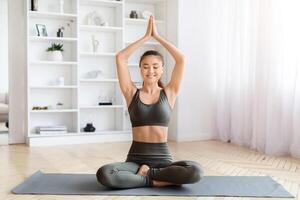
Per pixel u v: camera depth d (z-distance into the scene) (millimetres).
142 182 2691
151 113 2760
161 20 5469
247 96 4641
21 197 2502
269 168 3455
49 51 4961
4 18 4891
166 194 2549
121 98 5270
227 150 4453
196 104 5293
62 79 5031
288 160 3846
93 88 5355
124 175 2623
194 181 2623
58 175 3113
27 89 4773
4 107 4941
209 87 5340
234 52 4828
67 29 5188
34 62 4793
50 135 4836
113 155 4109
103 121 5438
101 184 2697
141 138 2781
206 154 4191
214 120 5352
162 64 2850
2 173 3219
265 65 4277
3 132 4934
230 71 4945
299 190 2719
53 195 2543
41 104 5090
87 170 3338
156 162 2752
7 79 4941
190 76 5238
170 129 5383
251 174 3197
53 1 5086
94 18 5238
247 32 4637
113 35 5449
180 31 5145
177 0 5145
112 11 5438
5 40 4910
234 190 2662
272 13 4168
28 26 4836
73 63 4957
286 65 4004
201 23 5254
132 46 2834
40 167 3463
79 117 5016
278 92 4109
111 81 5336
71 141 4945
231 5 4875
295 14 3877
